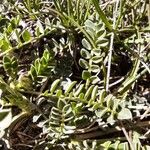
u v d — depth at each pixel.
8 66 0.13
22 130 0.14
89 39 0.14
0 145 0.13
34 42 0.15
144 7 0.15
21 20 0.15
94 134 0.13
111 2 0.15
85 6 0.15
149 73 0.14
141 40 0.14
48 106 0.13
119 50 0.15
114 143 0.13
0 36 0.14
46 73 0.13
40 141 0.14
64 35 0.15
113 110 0.13
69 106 0.12
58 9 0.15
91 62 0.13
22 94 0.14
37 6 0.15
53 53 0.14
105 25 0.14
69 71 0.14
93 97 0.13
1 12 0.15
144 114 0.13
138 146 0.12
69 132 0.13
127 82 0.14
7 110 0.12
